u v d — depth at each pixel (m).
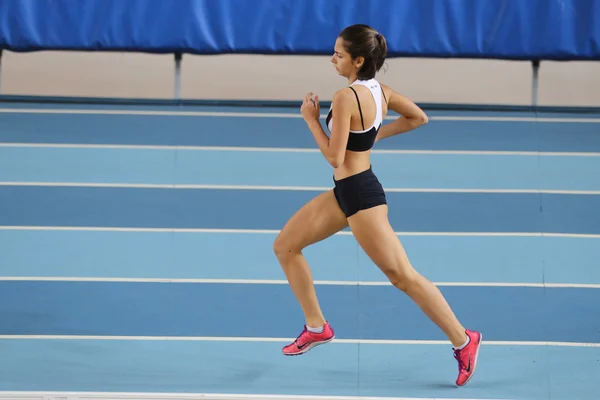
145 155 19.50
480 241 16.30
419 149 20.06
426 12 22.23
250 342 13.07
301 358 12.59
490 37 22.23
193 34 22.36
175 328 13.46
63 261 15.39
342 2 22.27
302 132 21.02
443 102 24.25
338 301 14.28
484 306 14.19
